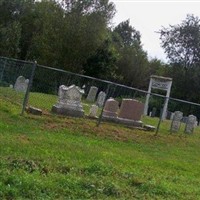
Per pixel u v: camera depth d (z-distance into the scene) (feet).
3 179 22.43
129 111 71.92
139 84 243.60
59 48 177.47
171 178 34.30
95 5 180.55
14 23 191.01
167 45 229.04
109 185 25.53
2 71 85.97
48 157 31.22
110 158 37.83
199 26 226.17
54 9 180.65
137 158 41.93
